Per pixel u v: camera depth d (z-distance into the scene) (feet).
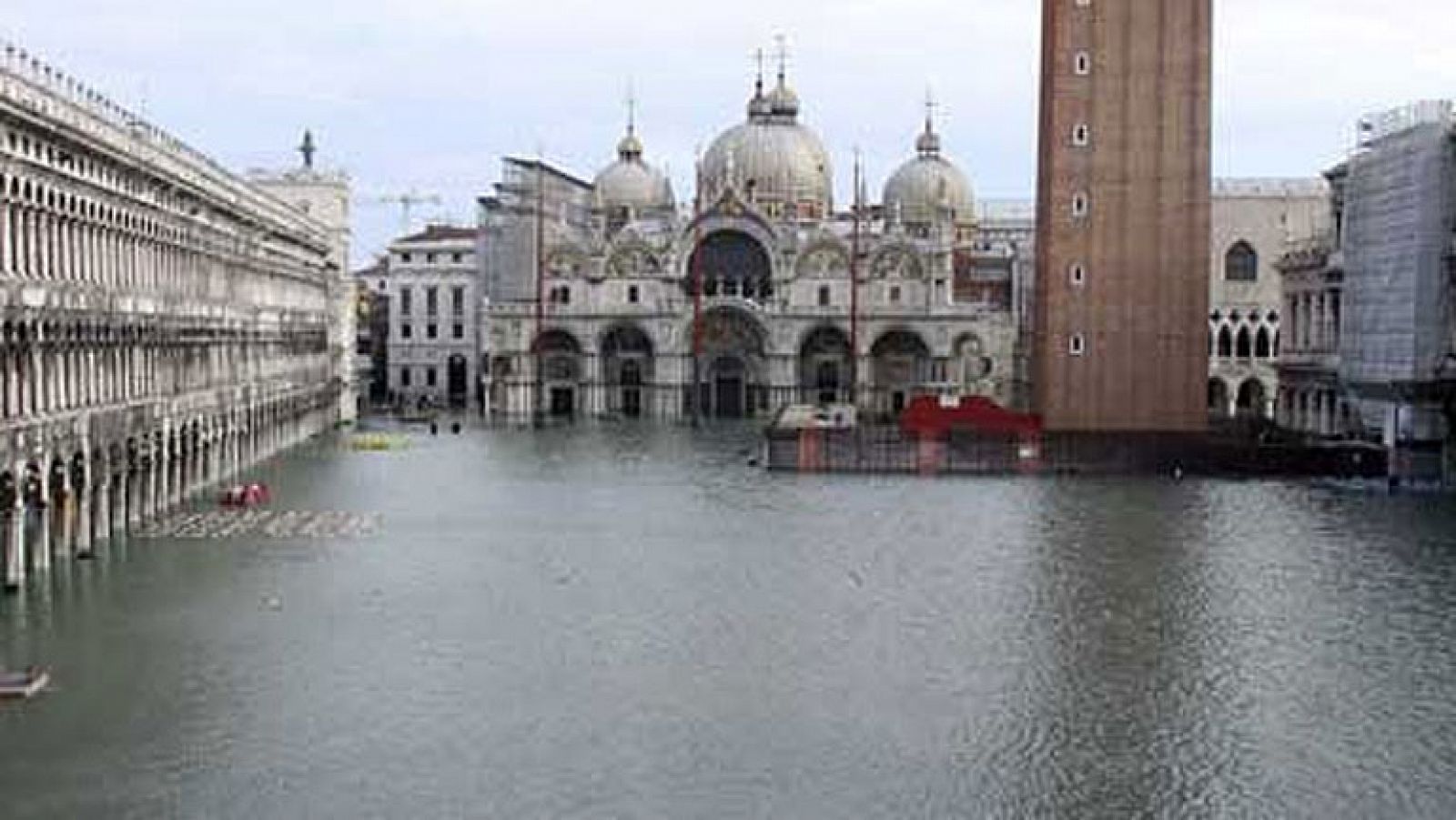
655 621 211.41
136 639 194.49
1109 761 148.56
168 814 131.64
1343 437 431.84
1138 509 333.01
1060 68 441.68
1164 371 443.32
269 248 440.45
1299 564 257.34
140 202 287.89
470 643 196.54
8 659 182.80
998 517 319.68
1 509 218.18
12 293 211.00
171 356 317.42
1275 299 610.65
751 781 142.00
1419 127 370.94
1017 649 194.59
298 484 378.94
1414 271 372.38
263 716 161.07
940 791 139.64
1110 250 442.91
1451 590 234.17
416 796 136.98
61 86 249.34
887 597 228.84
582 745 152.46
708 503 346.54
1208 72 439.22
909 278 652.48
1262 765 147.43
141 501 297.53
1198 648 195.31
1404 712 165.99
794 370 652.89
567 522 312.29
